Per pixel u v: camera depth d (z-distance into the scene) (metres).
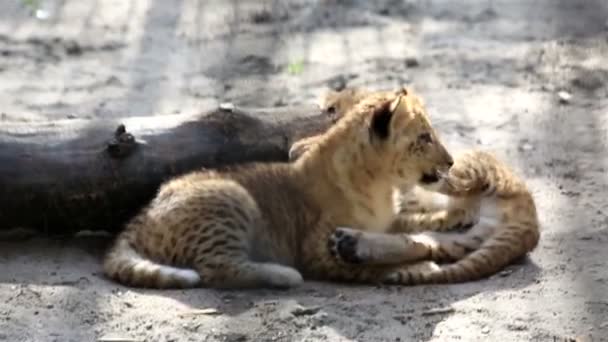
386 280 11.48
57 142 12.07
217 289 11.24
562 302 11.00
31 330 10.34
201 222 11.36
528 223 12.02
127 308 10.72
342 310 10.77
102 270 11.59
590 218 13.11
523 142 15.70
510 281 11.50
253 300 10.97
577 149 15.47
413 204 12.55
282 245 11.77
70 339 10.20
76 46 20.14
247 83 18.33
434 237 11.93
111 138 12.12
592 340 10.30
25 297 10.91
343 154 11.91
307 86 18.11
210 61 19.55
